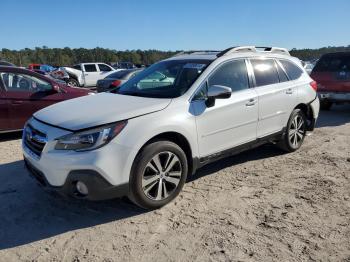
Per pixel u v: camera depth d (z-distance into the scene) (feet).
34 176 13.98
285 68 20.74
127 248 11.77
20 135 26.48
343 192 15.87
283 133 20.26
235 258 11.16
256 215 13.80
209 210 14.23
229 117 16.48
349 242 11.99
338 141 24.38
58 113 14.21
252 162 19.94
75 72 75.46
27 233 12.66
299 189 16.22
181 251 11.57
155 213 14.02
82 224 13.28
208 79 16.10
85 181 12.43
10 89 24.45
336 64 35.47
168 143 13.98
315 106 22.40
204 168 18.99
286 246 11.76
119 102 14.82
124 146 12.81
